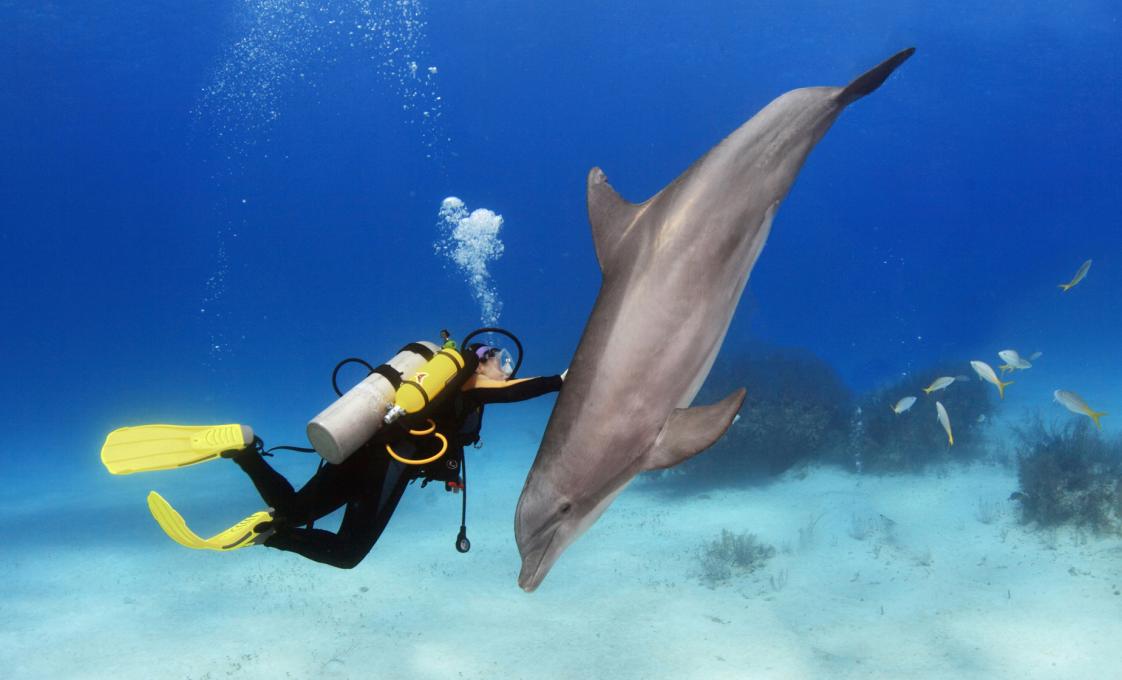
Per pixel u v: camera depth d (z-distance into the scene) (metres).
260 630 10.70
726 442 16.03
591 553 12.90
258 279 91.81
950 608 9.85
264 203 79.50
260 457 2.79
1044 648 8.67
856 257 94.88
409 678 9.16
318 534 2.85
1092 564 10.53
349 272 93.25
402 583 12.18
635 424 2.27
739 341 22.30
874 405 17.55
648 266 2.39
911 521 13.16
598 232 2.67
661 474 16.67
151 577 13.06
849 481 15.53
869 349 52.69
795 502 14.70
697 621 10.15
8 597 12.38
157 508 2.51
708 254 2.39
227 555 14.06
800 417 16.25
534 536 2.32
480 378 3.04
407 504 16.95
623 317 2.33
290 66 52.91
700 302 2.35
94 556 14.38
